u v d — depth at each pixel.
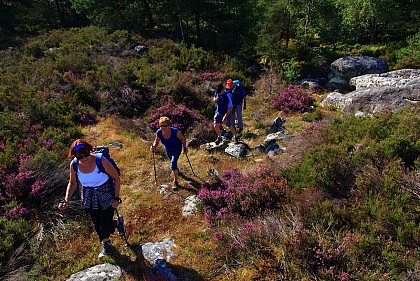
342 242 4.06
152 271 4.47
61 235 5.34
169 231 5.37
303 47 18.08
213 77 15.02
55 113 9.59
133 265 4.62
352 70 14.80
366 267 3.78
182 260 4.66
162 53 16.92
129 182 6.90
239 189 5.83
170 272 4.40
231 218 5.38
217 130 8.59
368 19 18.91
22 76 11.88
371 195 4.71
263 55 18.84
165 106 11.20
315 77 16.38
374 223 4.28
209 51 18.25
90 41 17.30
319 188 5.18
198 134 9.73
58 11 30.80
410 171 5.04
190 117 10.89
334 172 5.27
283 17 18.59
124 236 4.95
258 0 20.59
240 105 9.16
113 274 4.47
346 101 10.81
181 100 12.06
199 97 12.31
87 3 22.44
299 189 5.50
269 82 13.91
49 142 7.96
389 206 4.36
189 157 8.02
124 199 6.29
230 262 4.55
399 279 3.49
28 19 28.84
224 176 6.72
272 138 8.65
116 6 22.62
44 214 5.75
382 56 16.77
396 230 4.08
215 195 5.89
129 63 14.81
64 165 6.84
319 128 7.24
